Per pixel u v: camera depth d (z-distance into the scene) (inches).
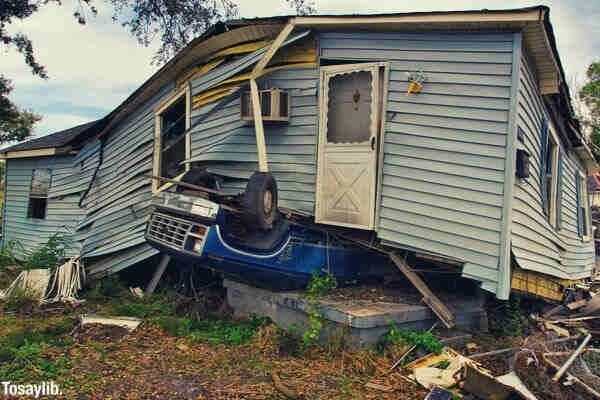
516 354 217.9
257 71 287.1
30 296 340.8
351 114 289.0
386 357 221.9
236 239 274.7
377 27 272.4
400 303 259.8
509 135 231.5
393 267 316.5
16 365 207.5
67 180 522.0
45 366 207.2
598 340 270.8
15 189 602.2
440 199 250.7
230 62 333.4
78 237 475.5
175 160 395.2
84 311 324.2
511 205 228.4
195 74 358.9
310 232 283.9
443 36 255.1
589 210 545.6
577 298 380.8
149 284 380.2
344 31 289.7
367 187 278.8
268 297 278.2
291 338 246.7
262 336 251.1
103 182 454.9
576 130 387.9
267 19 290.5
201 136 355.9
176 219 262.7
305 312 253.3
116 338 253.6
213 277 356.5
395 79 270.4
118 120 435.2
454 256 243.8
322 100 298.8
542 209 316.8
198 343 248.8
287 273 272.1
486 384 186.1
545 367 206.2
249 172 323.6
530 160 279.4
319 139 298.7
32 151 547.5
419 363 216.7
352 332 227.5
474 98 243.8
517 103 231.1
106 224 431.2
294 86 309.1
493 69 239.0
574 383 194.1
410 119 263.9
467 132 244.7
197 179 294.4
